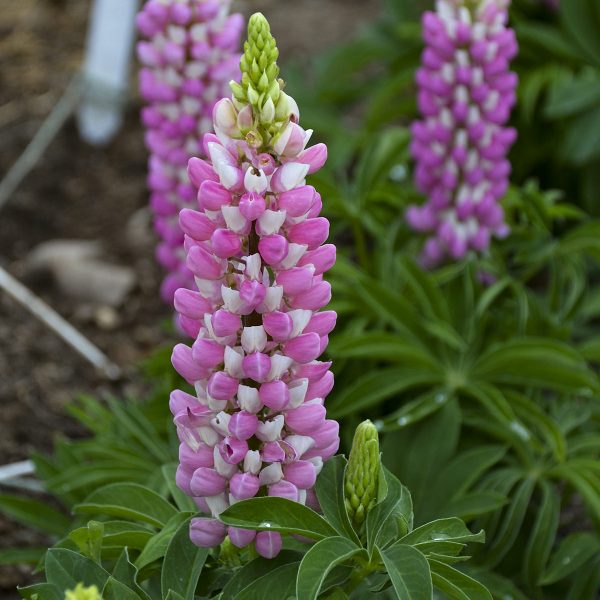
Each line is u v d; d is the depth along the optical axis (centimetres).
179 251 578
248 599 330
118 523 381
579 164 721
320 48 1014
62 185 845
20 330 708
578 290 578
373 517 339
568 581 495
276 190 308
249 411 320
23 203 817
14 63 968
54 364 688
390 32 862
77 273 750
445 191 573
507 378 522
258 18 300
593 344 555
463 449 525
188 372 324
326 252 321
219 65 539
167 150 554
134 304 749
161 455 504
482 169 562
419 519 481
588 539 475
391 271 590
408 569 321
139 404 575
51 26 1020
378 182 639
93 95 875
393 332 578
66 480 485
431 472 495
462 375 529
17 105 916
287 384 326
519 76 777
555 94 723
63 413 652
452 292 552
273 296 312
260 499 321
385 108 808
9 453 611
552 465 498
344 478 342
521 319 540
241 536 331
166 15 530
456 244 573
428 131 564
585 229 586
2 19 1033
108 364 698
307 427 325
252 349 316
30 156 861
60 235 802
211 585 361
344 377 548
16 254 779
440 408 510
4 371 670
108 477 488
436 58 548
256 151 307
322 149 314
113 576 344
